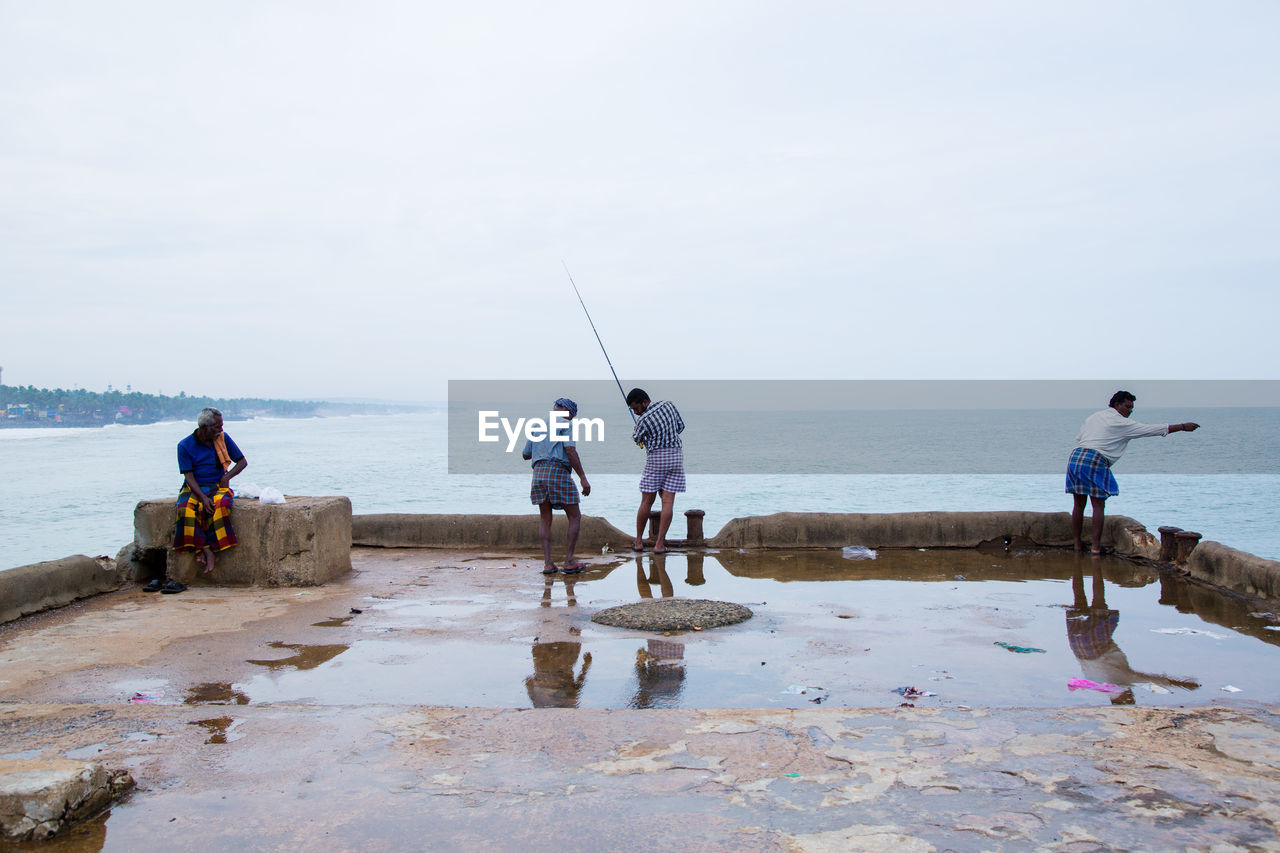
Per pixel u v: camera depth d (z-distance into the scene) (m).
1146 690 3.84
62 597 5.77
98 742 3.07
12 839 2.35
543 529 6.99
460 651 4.59
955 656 4.46
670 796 2.59
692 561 7.51
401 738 3.08
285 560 6.45
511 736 3.09
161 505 6.48
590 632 5.02
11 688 3.99
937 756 2.86
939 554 7.79
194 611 5.62
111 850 2.31
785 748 2.95
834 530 8.12
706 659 4.41
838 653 4.52
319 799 2.61
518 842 2.32
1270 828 2.35
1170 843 2.27
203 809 2.55
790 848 2.26
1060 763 2.80
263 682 4.04
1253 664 4.28
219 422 6.46
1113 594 6.05
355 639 4.87
